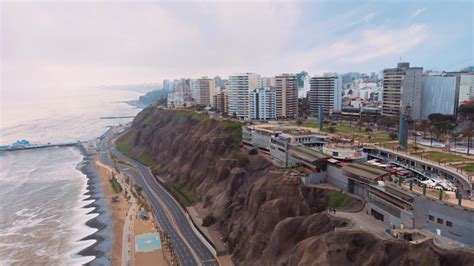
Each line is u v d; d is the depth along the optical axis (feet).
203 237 410.52
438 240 238.48
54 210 551.18
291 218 314.35
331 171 380.99
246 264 331.77
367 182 326.44
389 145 487.20
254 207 384.47
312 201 358.84
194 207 508.94
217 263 353.72
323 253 251.19
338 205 336.70
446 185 320.50
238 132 640.99
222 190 497.87
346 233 257.14
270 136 528.63
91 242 433.07
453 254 217.15
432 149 465.06
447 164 383.86
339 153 401.90
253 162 510.99
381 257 232.73
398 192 274.77
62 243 435.12
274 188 374.02
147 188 624.18
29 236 458.50
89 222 495.00
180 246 394.52
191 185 586.86
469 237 230.27
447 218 240.12
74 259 394.73
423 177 366.43
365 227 277.64
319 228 293.84
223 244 393.50
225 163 532.32
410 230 254.27
